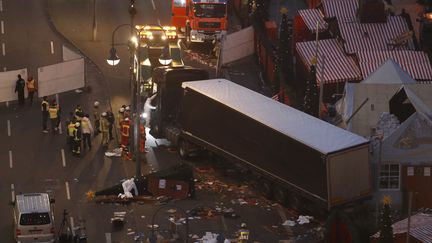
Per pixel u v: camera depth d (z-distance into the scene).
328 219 166.12
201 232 173.38
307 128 181.75
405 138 182.38
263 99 195.75
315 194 176.25
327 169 173.38
